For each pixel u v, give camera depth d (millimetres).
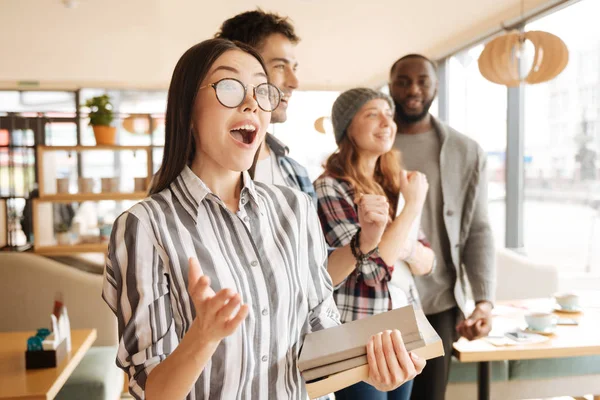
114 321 3678
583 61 4043
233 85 908
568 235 4242
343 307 1711
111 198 4664
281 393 959
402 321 979
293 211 1069
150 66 7570
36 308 3631
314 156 9703
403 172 1602
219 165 975
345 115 1824
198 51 936
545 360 2842
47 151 4746
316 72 8117
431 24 5477
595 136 3908
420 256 1843
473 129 5832
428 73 2182
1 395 1993
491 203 5316
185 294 887
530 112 4746
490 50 3611
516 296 3775
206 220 943
